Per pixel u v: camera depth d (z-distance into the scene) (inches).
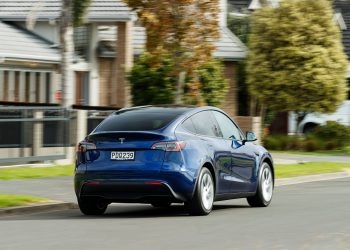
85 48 2967.5
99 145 1175.6
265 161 1393.9
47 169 1882.4
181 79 2142.0
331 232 1010.7
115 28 3085.6
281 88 3097.9
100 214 1249.4
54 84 2844.5
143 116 1212.5
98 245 893.8
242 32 3531.0
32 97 2792.8
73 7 2380.7
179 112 1219.2
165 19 2018.9
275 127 3666.3
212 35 2059.5
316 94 3073.3
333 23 3120.1
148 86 2605.8
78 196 1199.6
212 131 1255.5
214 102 2723.9
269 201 1384.1
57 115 2009.1
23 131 1930.4
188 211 1205.1
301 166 2268.7
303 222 1116.5
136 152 1160.8
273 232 1008.9
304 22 3075.8
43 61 2755.9
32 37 2913.4
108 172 1165.1
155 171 1150.3
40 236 967.0
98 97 2999.5
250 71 3137.3
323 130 3152.1
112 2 2876.5
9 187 1540.4
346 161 2566.4
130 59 2888.8
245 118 2775.6
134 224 1090.7
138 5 2054.6
